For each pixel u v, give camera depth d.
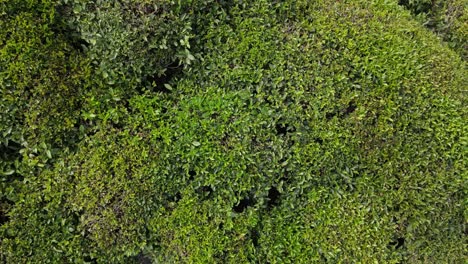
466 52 2.85
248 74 2.26
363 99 2.26
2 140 2.03
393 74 2.26
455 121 2.26
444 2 2.90
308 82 2.26
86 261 2.19
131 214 2.13
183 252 2.17
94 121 2.20
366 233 2.27
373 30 2.35
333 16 2.36
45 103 2.04
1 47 1.97
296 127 2.25
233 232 2.20
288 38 2.31
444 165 2.26
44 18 2.08
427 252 2.35
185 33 2.19
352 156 2.29
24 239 2.05
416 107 2.26
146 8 2.10
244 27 2.30
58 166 2.12
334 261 2.26
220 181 2.19
